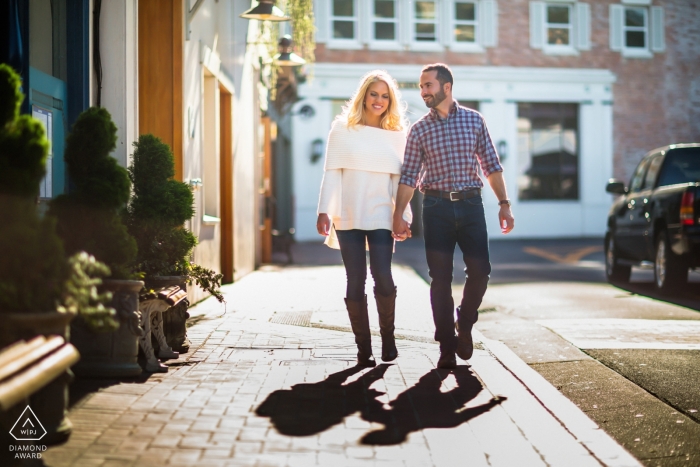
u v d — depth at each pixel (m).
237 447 3.75
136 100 6.85
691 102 31.42
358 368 5.70
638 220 12.33
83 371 5.04
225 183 12.38
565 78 30.47
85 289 3.58
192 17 8.95
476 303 5.68
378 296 5.74
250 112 14.99
